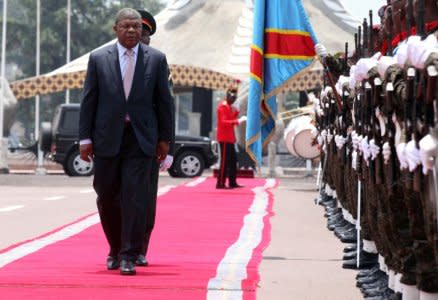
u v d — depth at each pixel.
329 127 18.42
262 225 20.59
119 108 13.10
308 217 22.78
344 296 11.45
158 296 11.13
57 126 47.25
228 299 11.00
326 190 25.08
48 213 23.66
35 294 11.17
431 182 8.20
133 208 13.00
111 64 13.22
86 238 17.47
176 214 23.39
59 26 122.75
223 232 19.08
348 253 14.58
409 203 8.84
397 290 9.94
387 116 9.43
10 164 67.44
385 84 9.39
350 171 15.38
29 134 125.69
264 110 20.02
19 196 30.67
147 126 13.16
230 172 35.59
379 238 10.92
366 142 10.55
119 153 13.14
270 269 13.83
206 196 30.70
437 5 9.37
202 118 61.50
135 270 12.91
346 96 14.95
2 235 18.39
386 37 11.12
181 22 44.66
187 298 11.02
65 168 47.31
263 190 34.72
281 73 19.77
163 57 13.45
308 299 11.23
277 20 19.67
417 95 8.16
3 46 58.62
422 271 8.89
